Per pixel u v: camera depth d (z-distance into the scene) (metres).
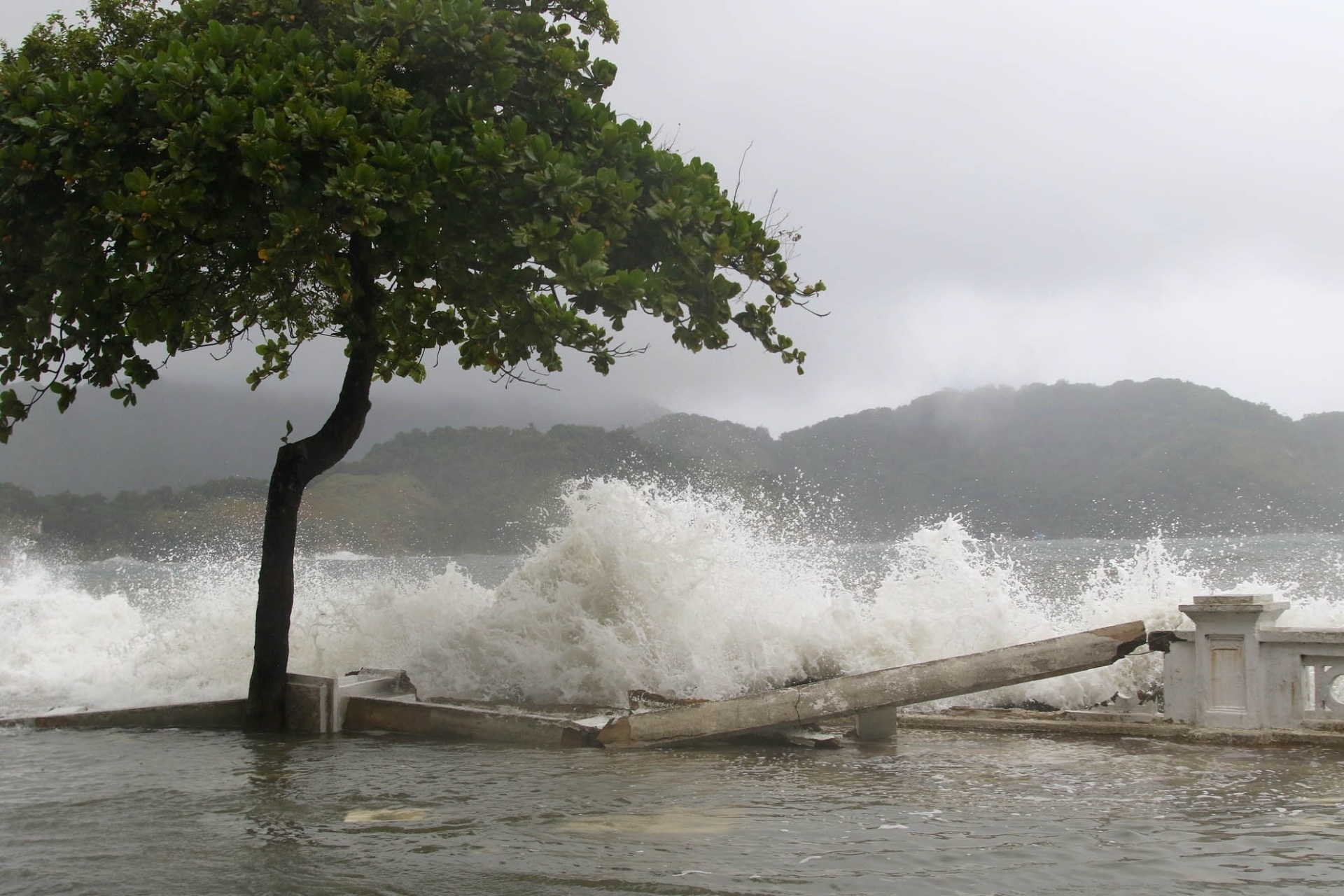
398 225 7.91
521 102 9.00
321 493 114.81
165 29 8.93
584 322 9.38
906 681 7.68
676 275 8.76
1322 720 7.30
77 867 4.82
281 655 8.80
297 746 7.94
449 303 9.45
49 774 6.96
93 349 8.43
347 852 5.00
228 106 7.41
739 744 7.83
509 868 4.71
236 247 8.34
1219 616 7.57
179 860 4.91
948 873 4.61
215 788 6.46
